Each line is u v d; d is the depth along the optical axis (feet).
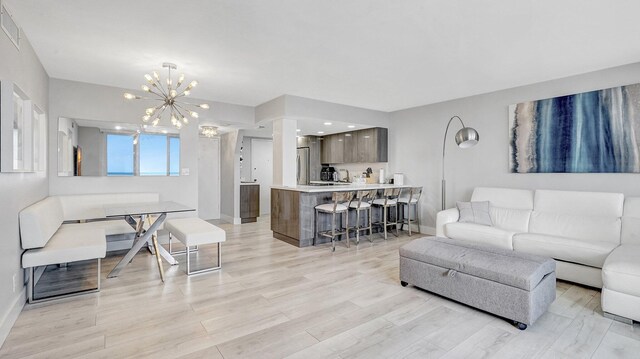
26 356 6.81
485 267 8.81
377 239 18.54
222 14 8.55
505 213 14.67
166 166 17.03
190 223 13.93
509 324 8.41
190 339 7.54
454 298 9.49
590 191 13.26
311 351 7.09
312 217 17.04
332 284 11.20
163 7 8.18
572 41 10.33
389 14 8.58
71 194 14.58
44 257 9.43
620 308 8.48
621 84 12.57
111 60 11.96
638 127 12.07
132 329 7.98
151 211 11.70
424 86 15.60
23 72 9.53
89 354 6.89
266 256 14.76
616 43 10.48
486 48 10.90
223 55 11.50
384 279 11.76
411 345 7.37
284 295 10.19
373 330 8.04
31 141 10.56
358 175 26.23
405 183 21.20
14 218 8.62
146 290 10.52
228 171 24.81
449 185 18.69
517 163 15.53
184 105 17.52
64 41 10.25
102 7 8.17
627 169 12.33
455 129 18.30
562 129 14.05
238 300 9.77
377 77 14.15
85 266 13.05
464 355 6.98
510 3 8.05
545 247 11.80
